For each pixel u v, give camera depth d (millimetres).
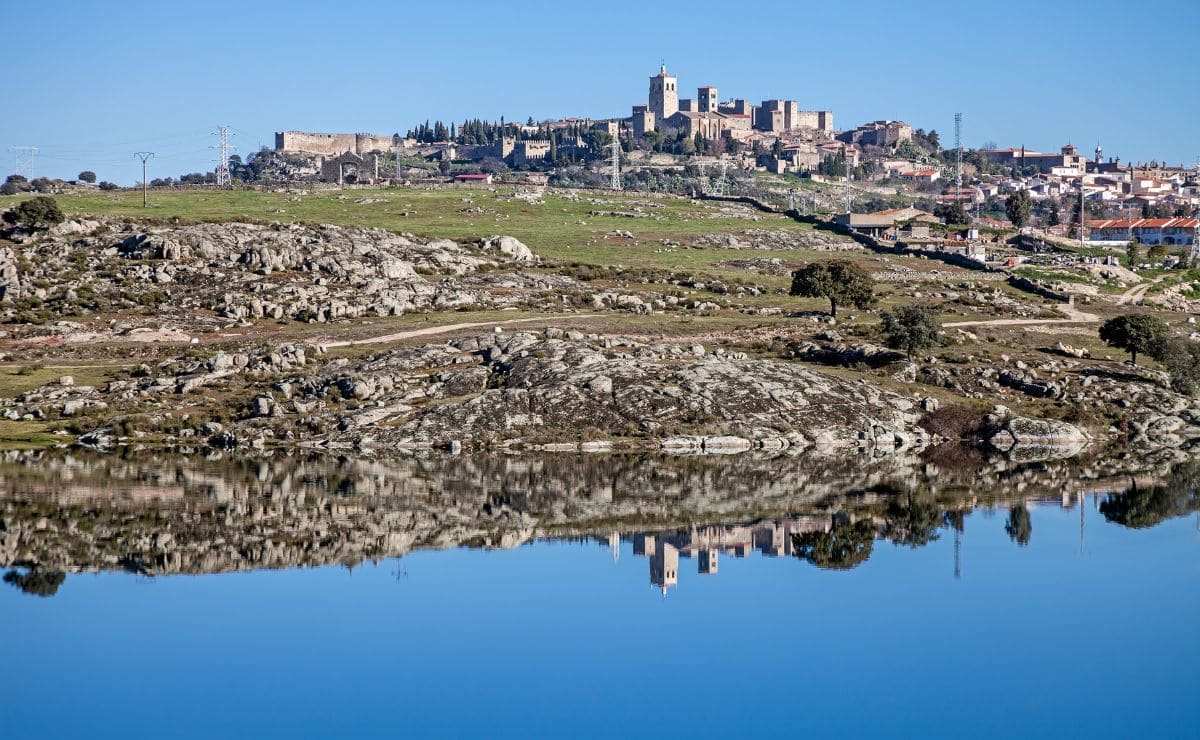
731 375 178750
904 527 119375
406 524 117562
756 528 118688
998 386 190125
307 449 158625
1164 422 181875
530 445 161375
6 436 159250
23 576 98125
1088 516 124312
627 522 120312
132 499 124625
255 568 101875
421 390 176125
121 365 189500
